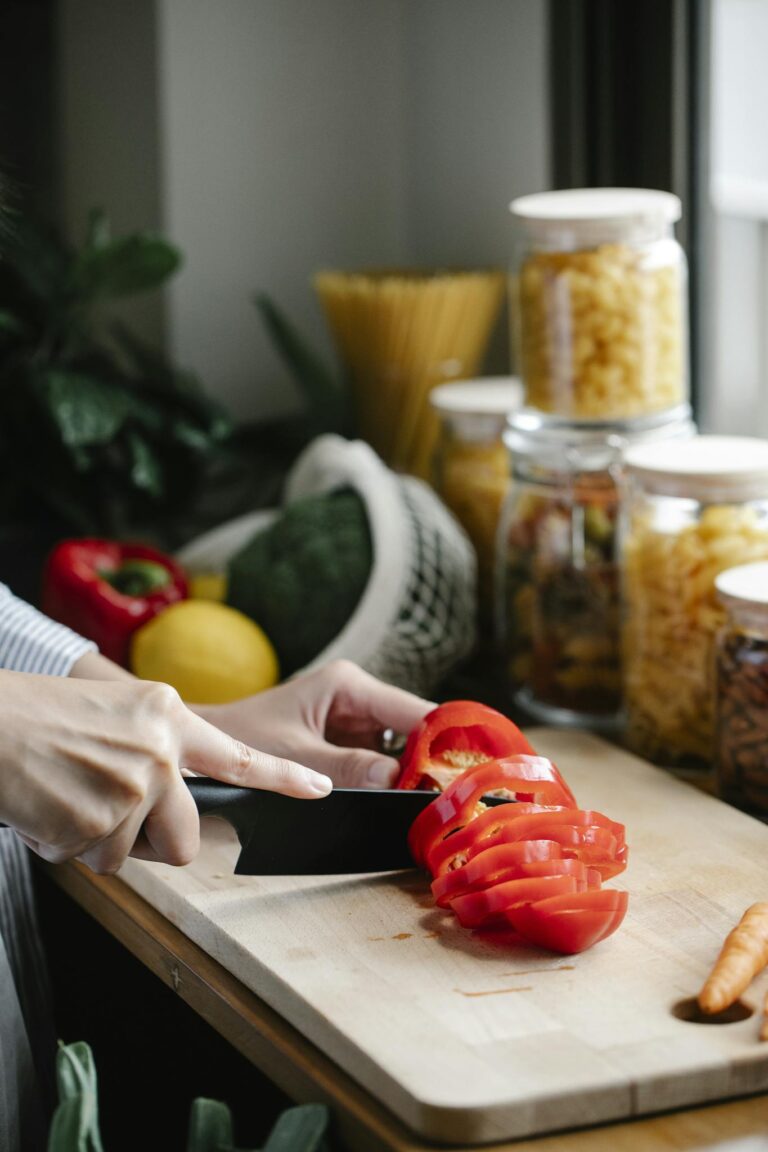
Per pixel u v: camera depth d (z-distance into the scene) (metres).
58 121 1.87
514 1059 0.63
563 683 1.16
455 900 0.75
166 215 1.64
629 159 1.34
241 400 1.72
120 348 1.77
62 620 1.28
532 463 1.15
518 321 1.15
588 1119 0.61
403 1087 0.61
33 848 0.76
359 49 1.69
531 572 1.17
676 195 1.30
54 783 0.71
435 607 1.21
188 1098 0.97
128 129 1.69
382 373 1.45
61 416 1.41
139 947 0.84
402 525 1.20
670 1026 0.66
